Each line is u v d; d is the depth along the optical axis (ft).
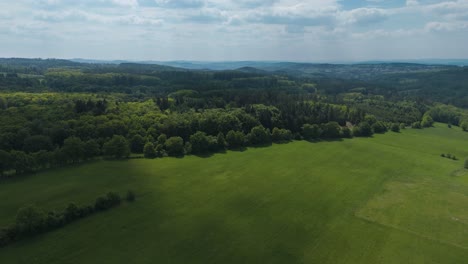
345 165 404.16
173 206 270.67
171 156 403.13
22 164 315.99
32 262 189.06
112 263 191.01
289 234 236.02
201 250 209.26
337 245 224.33
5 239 205.36
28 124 390.01
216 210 267.59
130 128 434.30
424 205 297.74
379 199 307.99
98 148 376.68
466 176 385.70
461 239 239.71
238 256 204.64
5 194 274.98
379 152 467.52
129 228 231.91
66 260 192.13
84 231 225.15
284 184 332.39
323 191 319.68
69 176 322.75
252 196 299.17
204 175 345.92
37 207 240.94
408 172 391.24
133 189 299.58
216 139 442.09
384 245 226.99
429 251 222.07
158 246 211.20
